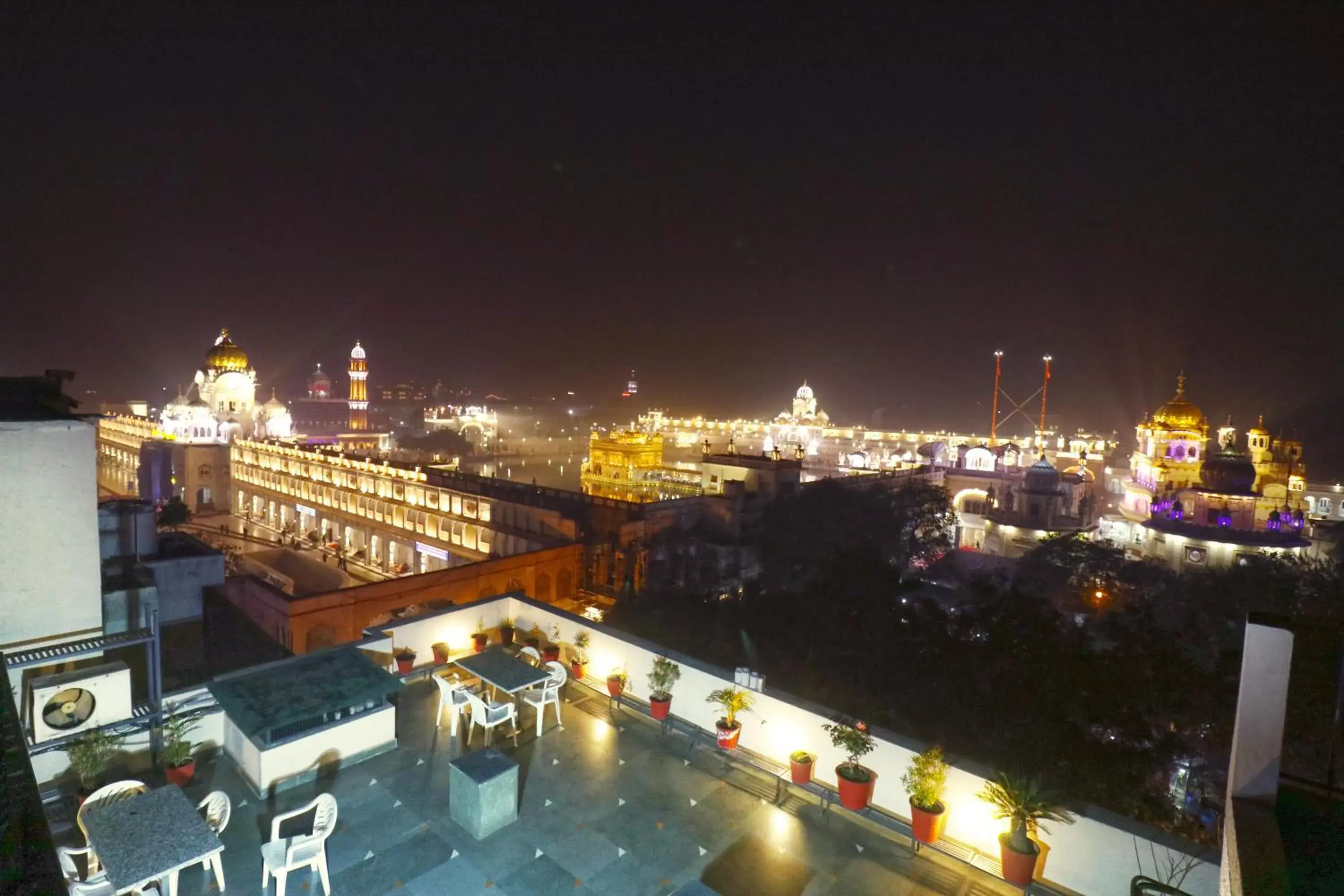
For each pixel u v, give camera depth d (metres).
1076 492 78.94
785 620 30.39
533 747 14.28
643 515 54.06
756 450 148.00
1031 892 10.70
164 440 98.25
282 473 88.94
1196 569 44.94
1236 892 5.60
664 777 13.40
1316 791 6.84
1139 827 10.60
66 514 14.59
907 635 26.22
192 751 13.34
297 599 36.88
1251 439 81.00
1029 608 25.09
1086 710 20.31
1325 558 50.50
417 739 14.41
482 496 64.38
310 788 12.63
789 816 12.42
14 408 16.53
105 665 13.41
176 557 35.06
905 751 12.35
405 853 11.12
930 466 81.38
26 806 4.52
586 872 10.88
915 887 10.86
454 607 18.59
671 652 15.95
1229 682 21.62
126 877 8.88
